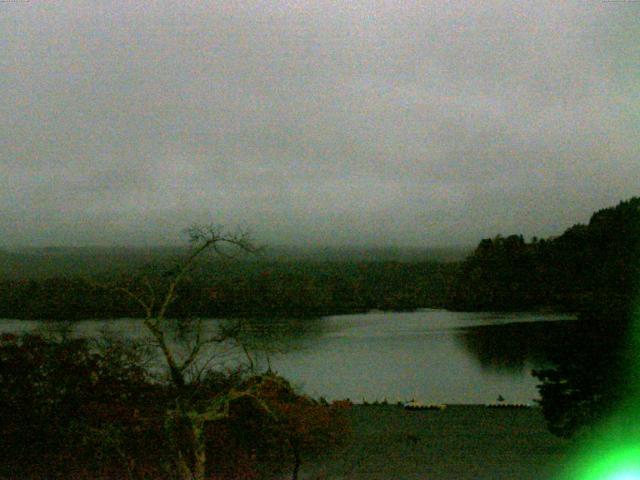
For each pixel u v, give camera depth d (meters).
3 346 37.38
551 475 27.88
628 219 186.00
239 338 24.89
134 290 24.48
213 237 22.62
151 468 28.23
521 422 45.03
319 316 191.88
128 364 35.91
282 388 35.28
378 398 73.81
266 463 31.39
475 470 29.02
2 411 33.94
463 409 52.03
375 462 31.98
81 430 29.95
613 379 34.91
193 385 23.45
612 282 171.75
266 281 132.75
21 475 29.81
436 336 144.12
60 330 46.09
